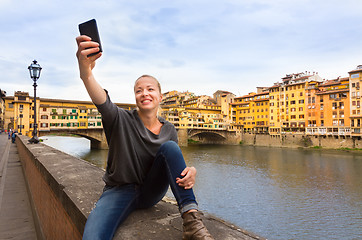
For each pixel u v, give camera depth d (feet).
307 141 245.24
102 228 5.28
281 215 72.28
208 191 96.99
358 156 179.83
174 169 5.59
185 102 381.40
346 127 217.15
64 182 10.19
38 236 15.60
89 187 9.41
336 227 63.93
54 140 354.95
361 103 207.92
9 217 18.84
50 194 11.97
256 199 86.99
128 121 6.26
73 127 220.23
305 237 59.16
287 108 269.23
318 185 104.32
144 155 6.43
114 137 6.02
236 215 72.74
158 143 6.57
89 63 5.01
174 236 5.40
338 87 233.76
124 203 6.09
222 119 326.44
